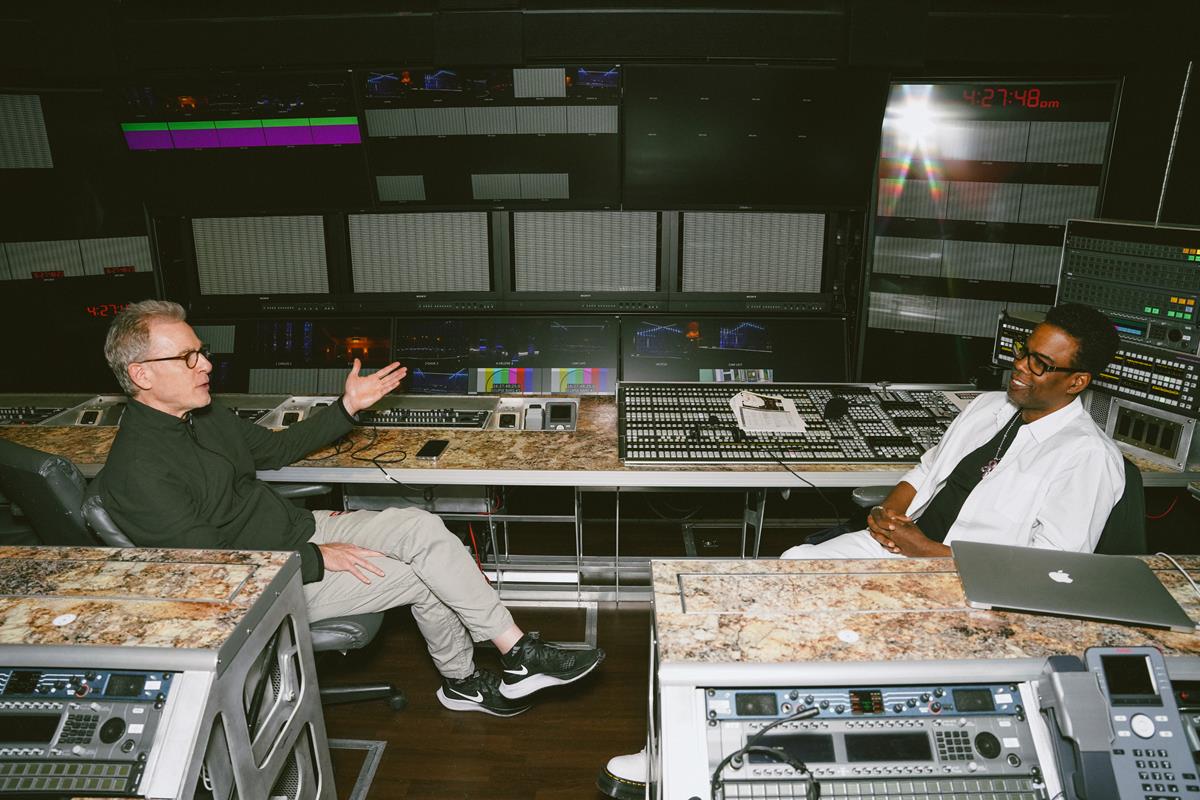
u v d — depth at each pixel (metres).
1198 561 1.51
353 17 2.98
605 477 2.39
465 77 3.19
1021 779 1.21
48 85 3.28
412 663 2.66
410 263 3.72
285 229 3.70
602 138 3.33
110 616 1.35
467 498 2.85
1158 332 2.33
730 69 3.12
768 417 2.66
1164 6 2.90
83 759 1.22
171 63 3.10
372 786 2.14
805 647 1.26
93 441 2.68
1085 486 1.85
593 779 2.17
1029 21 2.94
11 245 3.43
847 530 2.47
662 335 3.72
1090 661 1.17
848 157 3.35
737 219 3.60
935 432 2.59
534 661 2.20
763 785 1.19
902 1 2.90
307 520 2.21
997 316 3.56
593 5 2.95
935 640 1.28
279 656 1.56
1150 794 1.10
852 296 3.68
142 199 3.58
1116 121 3.20
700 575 1.46
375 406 2.84
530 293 3.73
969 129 3.37
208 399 1.98
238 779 1.37
